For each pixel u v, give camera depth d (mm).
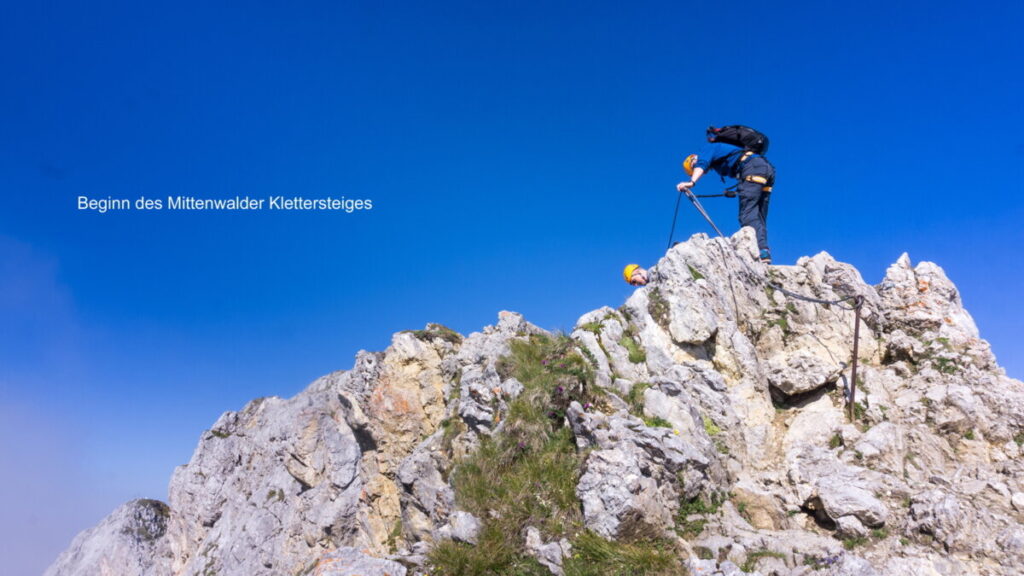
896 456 11516
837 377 13328
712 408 12578
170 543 35844
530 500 10648
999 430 12031
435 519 12406
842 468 11391
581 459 10875
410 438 18656
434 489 14312
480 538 10125
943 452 11898
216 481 33875
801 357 13359
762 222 16203
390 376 19219
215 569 28047
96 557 42531
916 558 9578
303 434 25422
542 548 9719
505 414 12445
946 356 13430
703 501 10969
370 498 19250
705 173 16781
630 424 11273
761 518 11047
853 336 14305
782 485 11523
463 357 18609
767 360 14000
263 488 28859
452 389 18234
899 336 14336
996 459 11609
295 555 23453
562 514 10289
